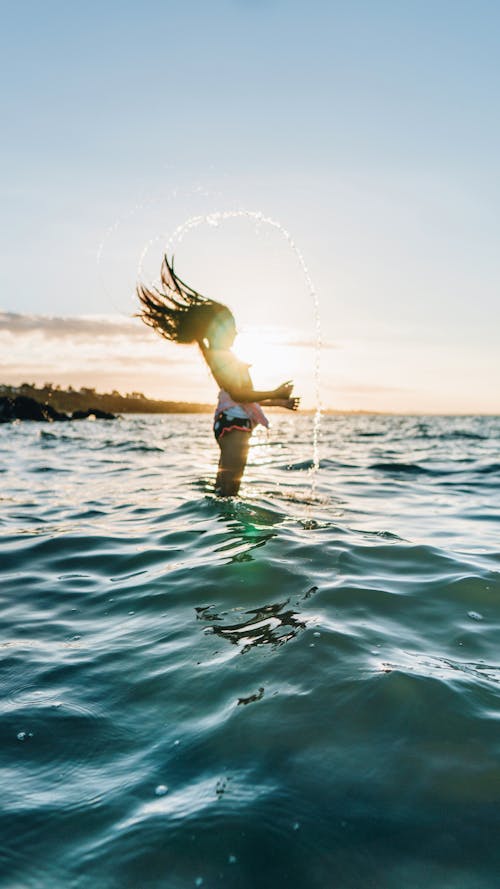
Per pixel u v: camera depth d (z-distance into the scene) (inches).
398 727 69.1
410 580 123.5
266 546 144.1
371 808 56.6
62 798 59.2
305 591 114.7
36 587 127.4
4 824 55.6
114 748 67.2
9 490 265.1
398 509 215.2
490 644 93.4
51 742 68.6
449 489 276.4
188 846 52.4
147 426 1246.3
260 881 48.9
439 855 51.4
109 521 189.0
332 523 176.2
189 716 73.1
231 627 98.9
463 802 57.5
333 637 92.9
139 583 124.7
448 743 66.2
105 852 52.0
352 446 611.8
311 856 51.3
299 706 73.7
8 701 78.2
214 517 179.9
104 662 89.0
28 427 1083.9
